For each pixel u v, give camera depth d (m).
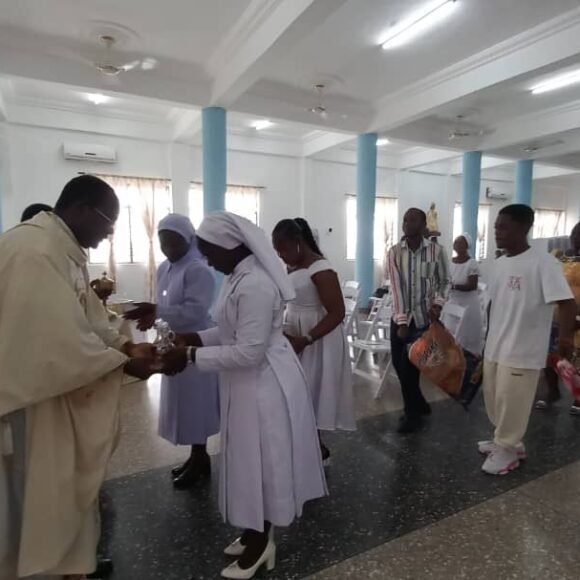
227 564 1.65
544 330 2.19
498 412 2.33
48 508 1.17
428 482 2.24
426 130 7.55
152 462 2.41
